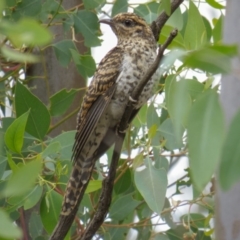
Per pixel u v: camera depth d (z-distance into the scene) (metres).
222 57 3.89
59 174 8.20
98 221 7.94
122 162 9.91
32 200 7.68
